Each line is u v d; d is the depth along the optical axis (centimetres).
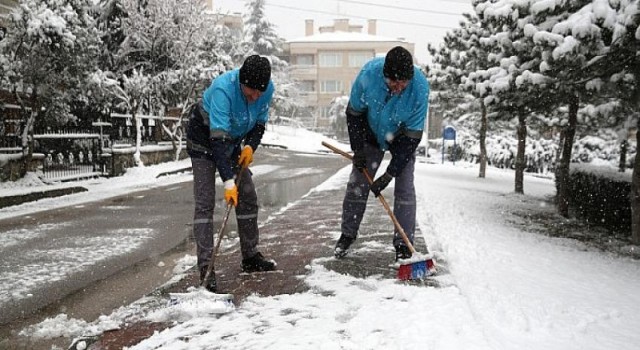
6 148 1129
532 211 1037
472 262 448
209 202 368
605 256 604
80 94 1388
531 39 711
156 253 556
